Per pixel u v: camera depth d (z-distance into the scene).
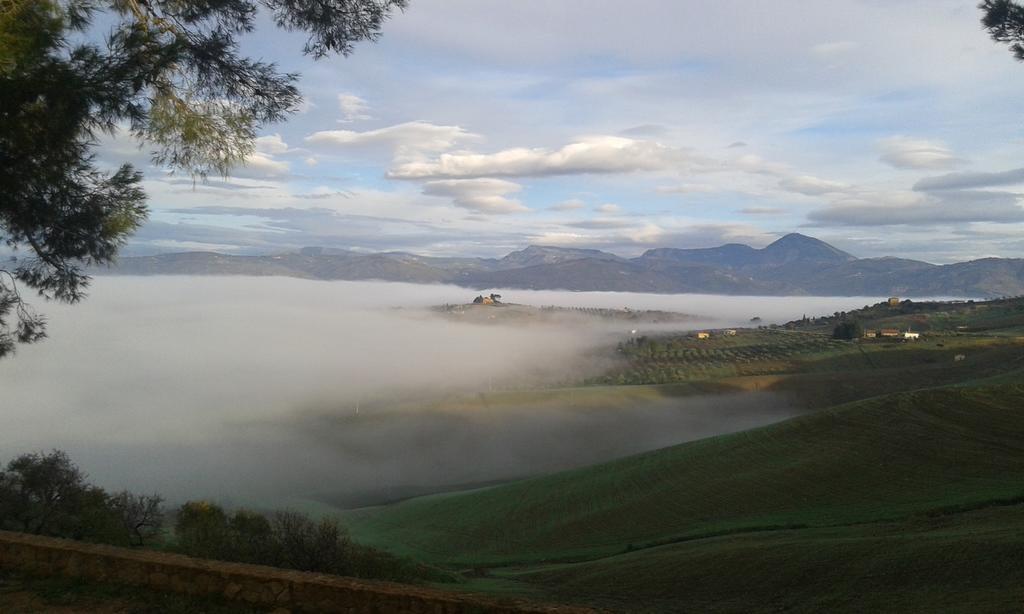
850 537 29.80
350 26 10.67
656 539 45.47
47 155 9.66
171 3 10.00
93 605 7.88
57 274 11.54
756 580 24.33
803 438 60.50
